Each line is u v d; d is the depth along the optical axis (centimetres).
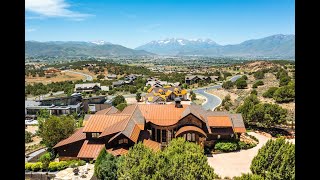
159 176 2886
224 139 5941
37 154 5859
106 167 3688
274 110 7062
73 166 4706
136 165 3206
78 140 5231
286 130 7081
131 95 14812
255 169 3222
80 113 10494
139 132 5275
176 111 6197
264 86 12781
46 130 5875
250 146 5916
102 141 5219
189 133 5562
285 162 2988
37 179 4312
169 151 3653
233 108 9731
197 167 2945
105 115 5531
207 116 6175
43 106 10025
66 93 14125
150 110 6234
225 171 4656
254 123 7569
